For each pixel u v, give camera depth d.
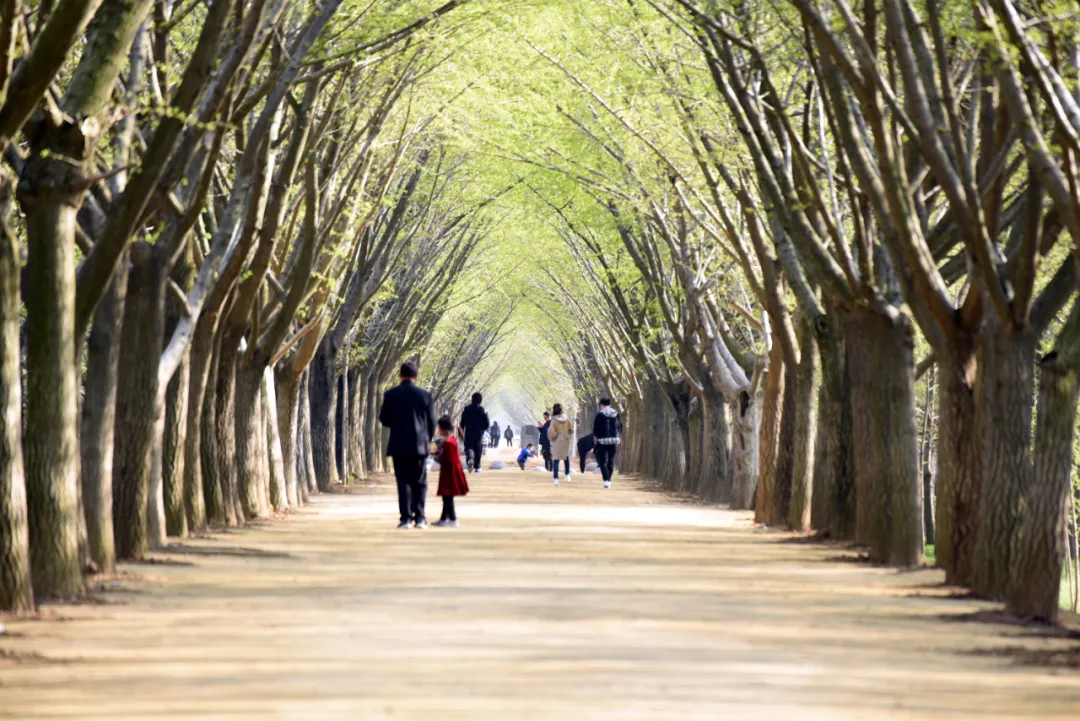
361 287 111.88
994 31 35.09
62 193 34.00
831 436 63.72
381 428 185.38
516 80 76.50
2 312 31.28
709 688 22.25
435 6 55.66
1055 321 83.69
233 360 64.69
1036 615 36.62
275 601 34.72
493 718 19.06
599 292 141.12
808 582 43.53
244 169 52.19
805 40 48.00
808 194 58.53
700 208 86.69
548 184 95.75
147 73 44.41
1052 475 36.97
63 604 33.34
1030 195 39.59
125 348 46.97
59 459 34.44
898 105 41.25
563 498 100.88
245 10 41.41
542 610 33.00
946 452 46.75
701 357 105.94
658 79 66.31
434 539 57.72
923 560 52.44
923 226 49.62
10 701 20.67
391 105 65.94
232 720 18.88
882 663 26.42
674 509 89.88
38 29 34.59
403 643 27.08
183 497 57.09
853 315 57.00
